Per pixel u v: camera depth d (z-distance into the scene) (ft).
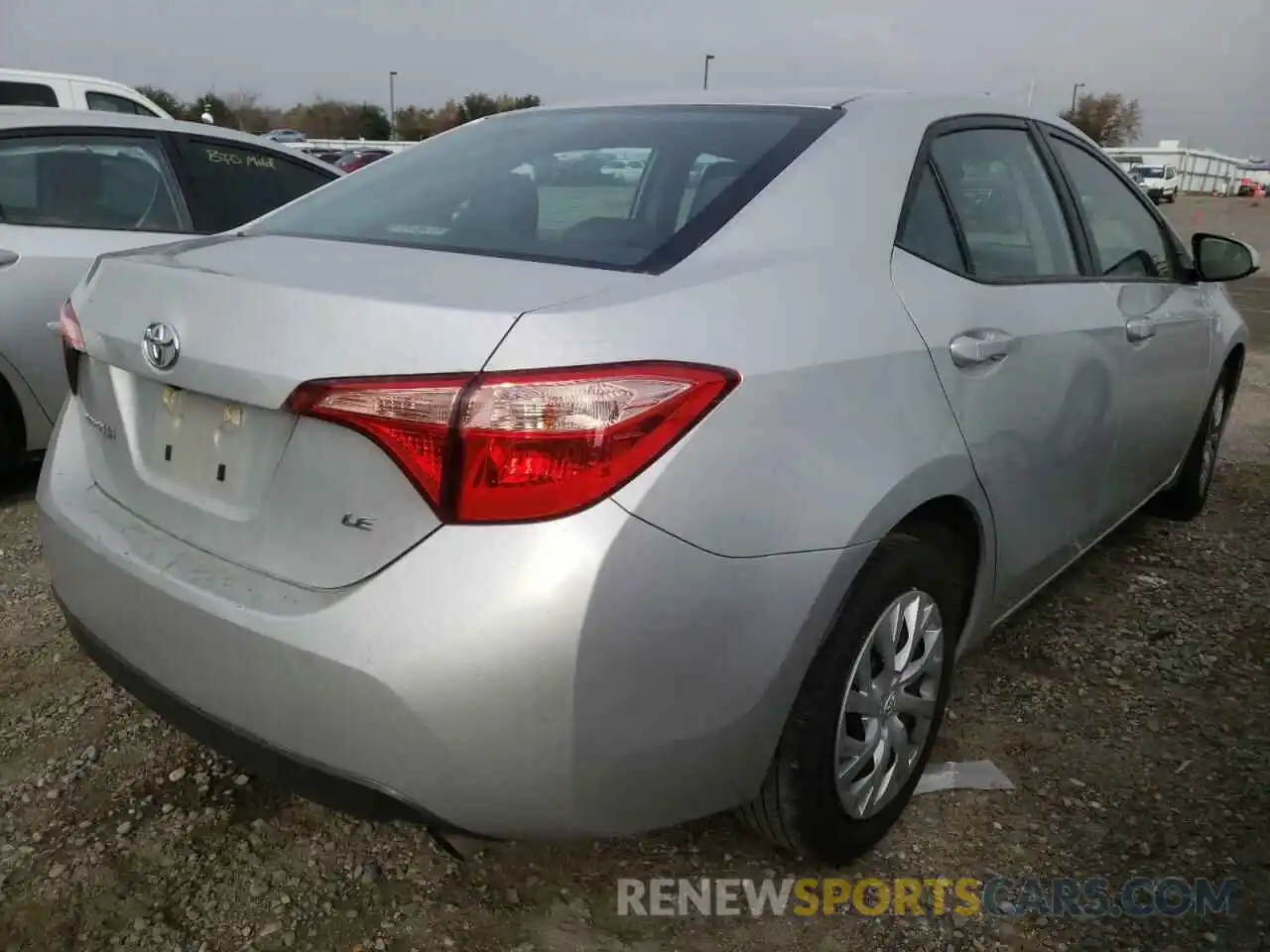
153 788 7.95
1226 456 17.70
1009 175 8.97
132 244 14.47
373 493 5.32
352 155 72.23
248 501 5.89
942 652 7.44
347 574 5.42
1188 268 12.11
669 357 5.38
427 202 7.72
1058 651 10.32
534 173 7.75
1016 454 7.91
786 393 5.82
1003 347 7.58
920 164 7.77
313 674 5.32
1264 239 66.90
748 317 5.85
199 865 7.18
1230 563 12.67
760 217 6.61
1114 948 6.59
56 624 10.43
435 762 5.22
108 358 6.58
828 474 5.99
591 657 5.13
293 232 7.64
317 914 6.78
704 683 5.57
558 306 5.34
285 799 7.88
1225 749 8.70
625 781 5.49
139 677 6.30
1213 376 12.84
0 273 13.07
